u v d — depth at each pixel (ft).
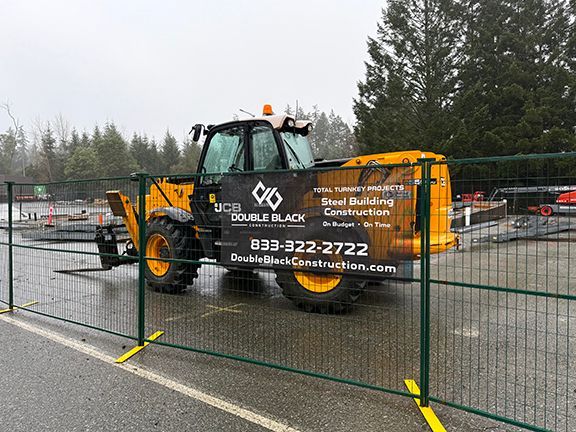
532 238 9.42
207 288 19.42
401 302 16.66
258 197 10.91
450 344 11.86
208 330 13.20
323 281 14.56
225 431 7.54
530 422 7.70
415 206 9.68
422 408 8.20
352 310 15.33
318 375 9.36
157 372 10.12
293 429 7.59
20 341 12.35
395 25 82.43
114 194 18.58
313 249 10.21
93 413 8.23
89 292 18.70
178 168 179.63
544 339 12.34
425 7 80.53
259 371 10.12
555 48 77.41
